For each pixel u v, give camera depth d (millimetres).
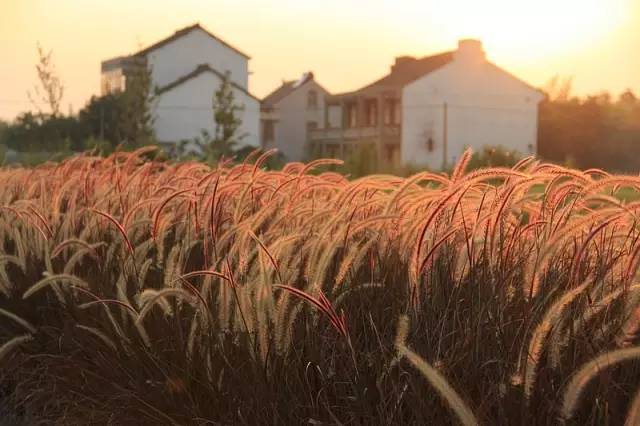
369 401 3307
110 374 4238
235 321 3750
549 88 103562
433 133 61562
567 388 2770
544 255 3301
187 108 65750
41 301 5438
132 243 5414
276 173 5914
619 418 2945
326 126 72125
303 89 82562
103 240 5891
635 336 3059
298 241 4508
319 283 3678
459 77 61969
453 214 3906
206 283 3990
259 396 3498
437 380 2752
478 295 3539
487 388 3156
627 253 3684
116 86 69312
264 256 3799
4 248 6699
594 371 2668
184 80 65438
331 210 4656
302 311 3791
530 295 3268
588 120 69875
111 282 4938
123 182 7242
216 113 46594
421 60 65188
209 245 5004
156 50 67625
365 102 67500
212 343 3822
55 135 41500
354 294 3930
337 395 3432
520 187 3807
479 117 62531
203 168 7391
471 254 3705
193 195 5230
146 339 4062
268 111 81812
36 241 5824
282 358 3592
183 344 3949
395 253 4137
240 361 3686
